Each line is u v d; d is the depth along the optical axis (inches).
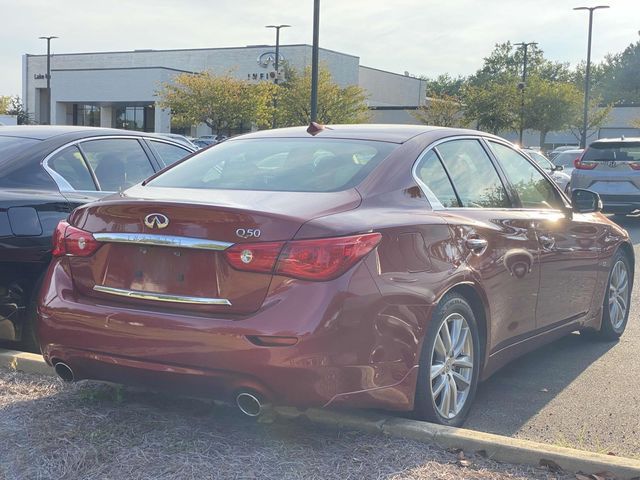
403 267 140.4
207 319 131.7
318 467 131.7
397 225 141.6
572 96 1852.9
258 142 181.2
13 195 190.4
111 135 239.0
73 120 2241.6
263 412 141.3
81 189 216.4
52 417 152.6
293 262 128.4
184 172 171.6
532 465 136.1
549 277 194.1
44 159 210.5
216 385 132.3
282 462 133.4
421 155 165.8
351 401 132.5
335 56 2322.8
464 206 170.4
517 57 3986.2
